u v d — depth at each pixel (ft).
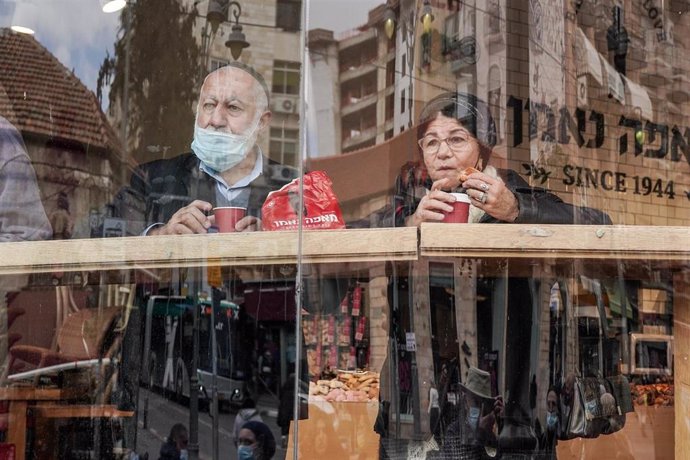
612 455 4.79
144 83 5.27
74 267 4.79
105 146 5.16
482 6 4.93
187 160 5.16
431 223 4.72
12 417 4.71
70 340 4.79
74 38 5.21
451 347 4.76
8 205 4.92
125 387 4.75
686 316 4.77
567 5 4.96
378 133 5.12
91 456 4.73
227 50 5.39
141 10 5.28
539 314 4.79
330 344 4.75
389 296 4.76
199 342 4.74
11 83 5.10
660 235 4.68
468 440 4.73
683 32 5.01
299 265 4.72
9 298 4.77
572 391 4.79
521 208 4.81
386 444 4.71
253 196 5.11
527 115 4.95
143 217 5.06
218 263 4.77
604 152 4.98
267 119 5.27
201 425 4.69
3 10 5.12
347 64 5.27
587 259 4.73
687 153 5.05
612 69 5.00
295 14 5.69
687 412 4.76
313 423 4.69
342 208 5.04
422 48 5.04
